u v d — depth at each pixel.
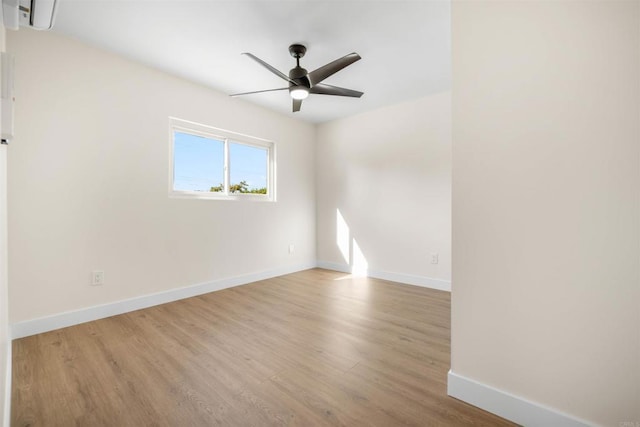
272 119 3.90
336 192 4.33
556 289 1.14
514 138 1.23
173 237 2.88
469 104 1.34
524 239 1.21
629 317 1.01
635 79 0.99
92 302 2.35
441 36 2.23
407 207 3.62
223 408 1.32
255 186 3.81
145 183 2.67
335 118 4.26
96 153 2.37
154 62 2.61
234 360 1.74
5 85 1.14
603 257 1.05
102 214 2.40
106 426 1.21
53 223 2.16
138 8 1.91
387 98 3.51
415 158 3.55
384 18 2.02
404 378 1.56
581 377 1.10
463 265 1.37
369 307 2.71
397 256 3.71
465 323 1.36
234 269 3.45
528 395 1.21
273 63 2.63
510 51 1.23
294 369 1.65
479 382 1.33
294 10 1.93
